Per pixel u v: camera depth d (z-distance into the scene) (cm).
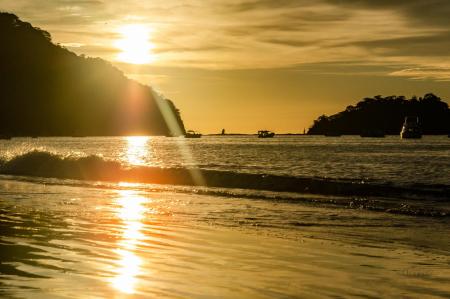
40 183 2719
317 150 9331
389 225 1488
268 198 2081
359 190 2238
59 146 11162
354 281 916
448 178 3319
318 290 864
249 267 1006
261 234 1341
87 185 2609
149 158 6531
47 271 959
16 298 806
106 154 7800
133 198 2078
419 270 990
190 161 5712
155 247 1177
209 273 960
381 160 5794
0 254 1095
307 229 1420
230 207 1830
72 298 809
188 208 1814
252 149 10050
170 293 841
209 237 1296
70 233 1329
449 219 1580
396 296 836
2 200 2006
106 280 905
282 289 869
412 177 3431
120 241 1234
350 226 1462
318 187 2344
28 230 1372
